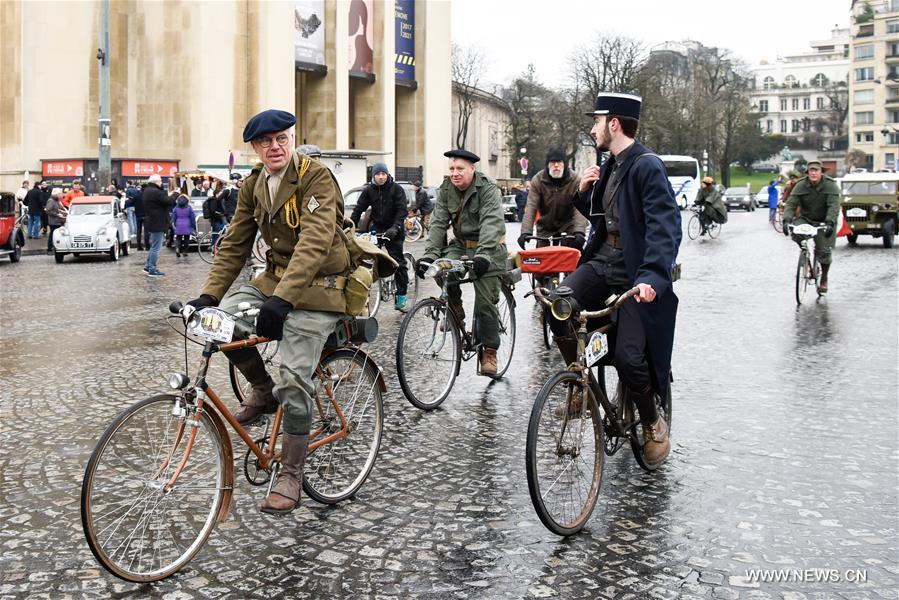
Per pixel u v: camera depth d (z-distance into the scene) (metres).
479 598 3.85
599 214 5.32
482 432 6.50
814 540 4.48
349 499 5.09
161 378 8.35
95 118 44.19
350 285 4.79
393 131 58.88
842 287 15.47
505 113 98.69
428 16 63.16
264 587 3.97
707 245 27.28
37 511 4.92
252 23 46.03
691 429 6.51
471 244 7.94
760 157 140.12
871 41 129.88
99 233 23.09
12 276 18.86
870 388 7.81
